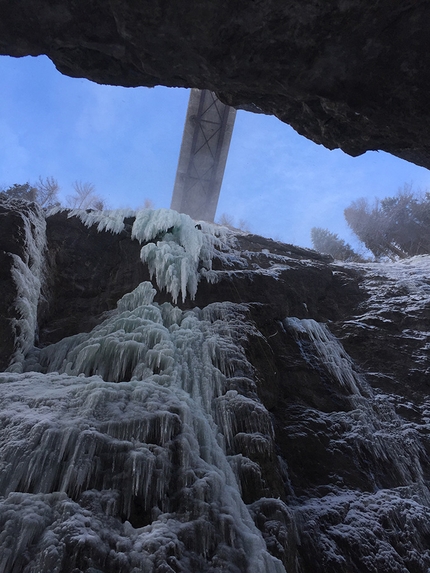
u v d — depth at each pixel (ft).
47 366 23.71
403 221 88.94
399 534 21.13
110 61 23.11
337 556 18.94
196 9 18.02
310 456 24.17
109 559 11.57
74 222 31.14
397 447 26.63
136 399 17.49
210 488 14.73
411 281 39.06
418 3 17.15
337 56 19.36
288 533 15.89
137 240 31.07
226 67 20.76
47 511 12.32
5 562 10.88
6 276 23.63
